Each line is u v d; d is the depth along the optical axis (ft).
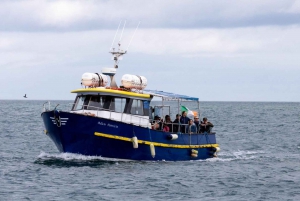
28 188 159.02
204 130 225.76
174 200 149.28
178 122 211.82
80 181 167.84
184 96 219.61
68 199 147.64
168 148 204.13
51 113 192.44
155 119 211.82
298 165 214.07
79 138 192.54
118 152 195.31
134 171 183.42
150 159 200.85
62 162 194.39
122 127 192.34
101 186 162.30
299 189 166.50
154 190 159.63
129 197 151.23
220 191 161.68
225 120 581.94
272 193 160.66
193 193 157.99
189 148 212.84
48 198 148.25
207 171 191.42
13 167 191.42
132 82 201.05
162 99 209.97
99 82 203.51
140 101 203.92
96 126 189.88
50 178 171.83
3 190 156.35
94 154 196.65
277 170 199.93
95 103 199.31
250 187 168.04
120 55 210.59
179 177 178.09
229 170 195.93
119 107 199.52
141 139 195.52
